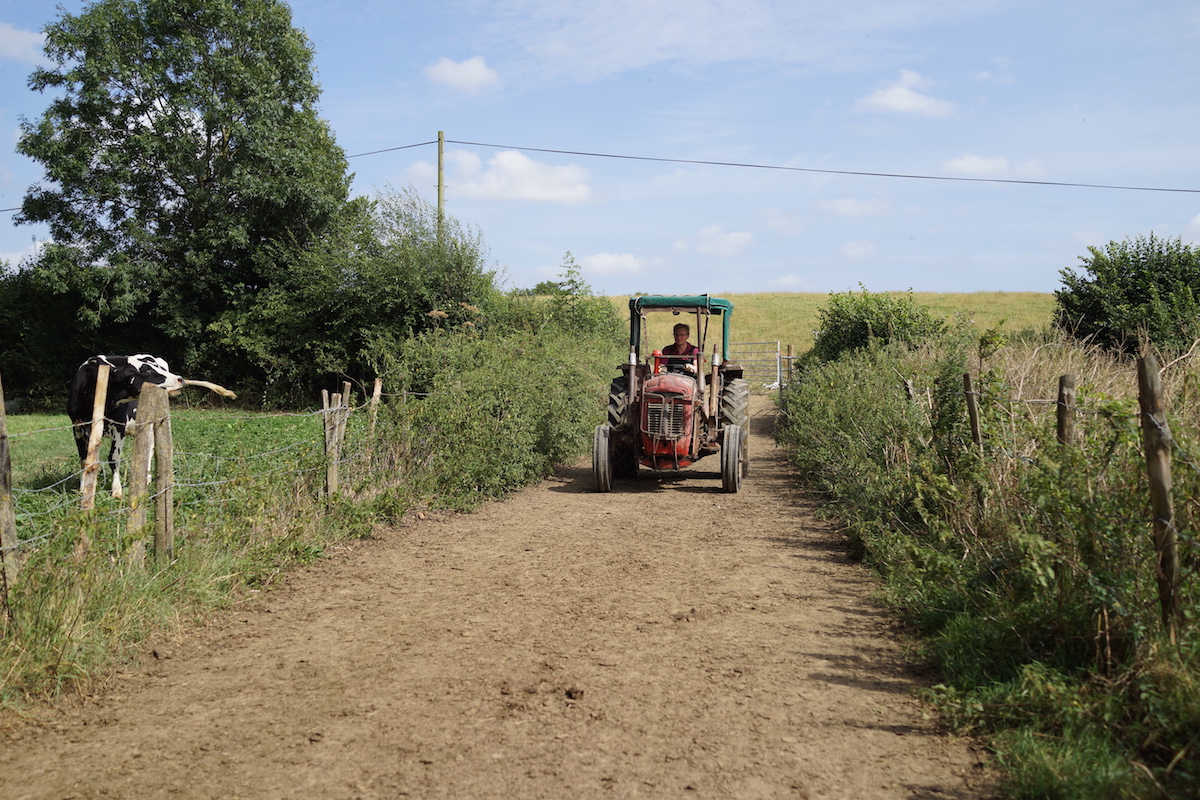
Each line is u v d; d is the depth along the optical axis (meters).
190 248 24.28
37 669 4.14
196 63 23.89
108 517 5.27
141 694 4.23
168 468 5.65
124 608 4.86
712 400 10.88
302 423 14.71
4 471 4.44
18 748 3.63
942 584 5.49
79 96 23.06
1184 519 3.97
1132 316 15.76
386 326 21.25
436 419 9.46
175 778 3.35
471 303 21.02
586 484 11.28
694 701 4.08
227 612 5.55
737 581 6.31
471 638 5.03
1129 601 3.95
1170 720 3.30
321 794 3.21
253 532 6.55
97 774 3.39
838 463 9.37
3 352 25.36
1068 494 4.32
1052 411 6.40
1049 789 3.10
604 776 3.33
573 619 5.41
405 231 21.38
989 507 5.87
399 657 4.72
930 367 10.32
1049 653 4.18
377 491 8.48
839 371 13.98
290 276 23.84
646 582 6.29
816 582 6.27
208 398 24.92
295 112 25.84
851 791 3.22
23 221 24.08
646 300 11.56
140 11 23.78
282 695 4.19
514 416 10.48
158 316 24.98
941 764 3.45
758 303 55.47
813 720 3.87
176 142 23.12
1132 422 4.17
